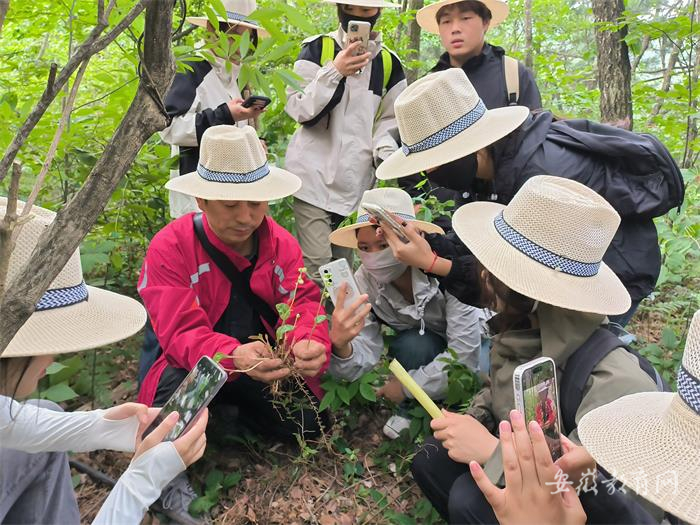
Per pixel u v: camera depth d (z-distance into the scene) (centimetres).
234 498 236
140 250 383
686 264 362
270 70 158
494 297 187
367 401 285
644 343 325
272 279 262
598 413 137
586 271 173
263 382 253
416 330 285
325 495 238
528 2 752
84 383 290
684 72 469
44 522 180
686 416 114
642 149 215
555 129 232
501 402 197
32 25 297
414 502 234
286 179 262
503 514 142
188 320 243
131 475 156
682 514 104
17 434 170
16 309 86
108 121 320
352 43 315
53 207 329
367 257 262
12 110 223
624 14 430
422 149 234
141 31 160
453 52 330
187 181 250
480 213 209
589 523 160
